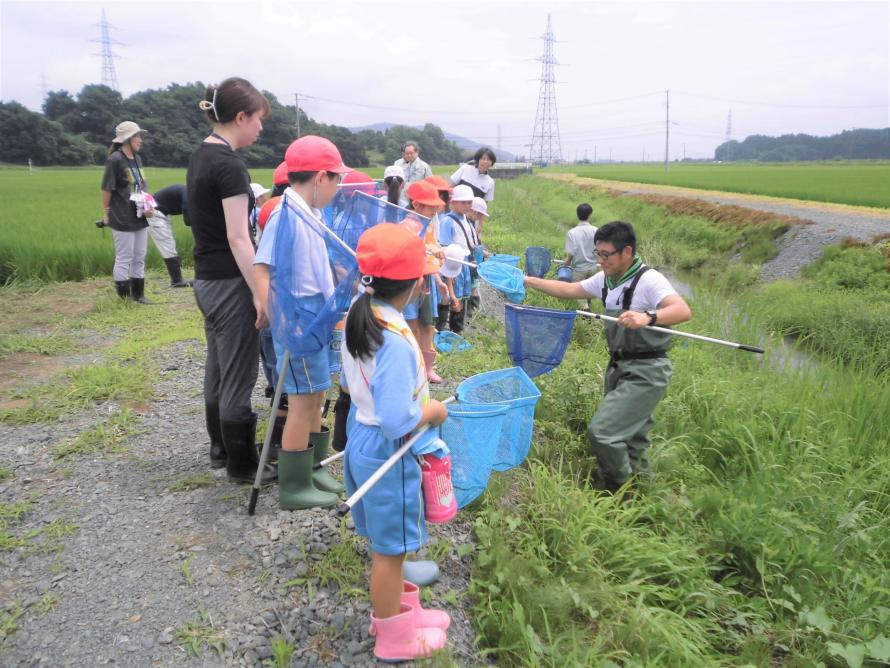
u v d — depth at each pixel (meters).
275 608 2.91
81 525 3.42
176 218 14.70
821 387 6.57
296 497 3.59
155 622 2.79
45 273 10.02
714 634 3.41
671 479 4.86
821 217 18.27
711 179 42.84
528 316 4.34
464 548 3.46
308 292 3.23
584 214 9.23
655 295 4.17
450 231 6.94
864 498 4.82
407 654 2.68
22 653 2.60
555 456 4.91
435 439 2.67
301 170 3.28
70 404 4.93
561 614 3.12
